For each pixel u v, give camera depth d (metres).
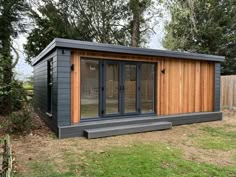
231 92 11.26
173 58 7.67
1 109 9.09
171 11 12.74
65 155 4.34
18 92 9.27
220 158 4.25
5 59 8.68
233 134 6.23
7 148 3.97
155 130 6.64
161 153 4.48
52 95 6.34
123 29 14.94
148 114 7.30
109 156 4.28
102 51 6.11
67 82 5.70
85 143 5.20
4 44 10.84
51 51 6.27
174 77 7.81
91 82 6.25
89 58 6.19
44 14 12.26
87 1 13.02
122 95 6.79
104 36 14.45
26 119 6.23
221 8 16.42
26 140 5.40
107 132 5.86
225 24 16.55
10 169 3.13
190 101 8.20
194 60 8.24
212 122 8.16
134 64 7.01
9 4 10.48
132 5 13.58
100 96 6.40
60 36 12.80
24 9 11.28
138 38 14.70
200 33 16.16
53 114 6.14
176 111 7.86
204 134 6.25
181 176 3.38
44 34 13.23
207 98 8.61
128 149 4.75
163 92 7.56
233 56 16.81
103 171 3.57
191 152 4.60
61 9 12.25
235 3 16.52
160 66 7.47
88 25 13.74
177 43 15.80
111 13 14.23
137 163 3.91
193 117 7.88
